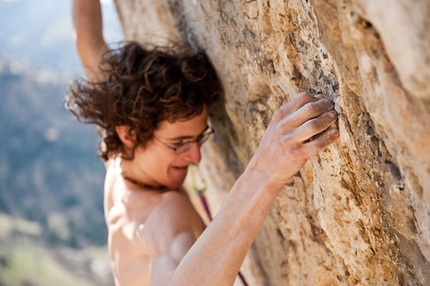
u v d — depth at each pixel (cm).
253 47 134
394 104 83
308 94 111
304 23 110
